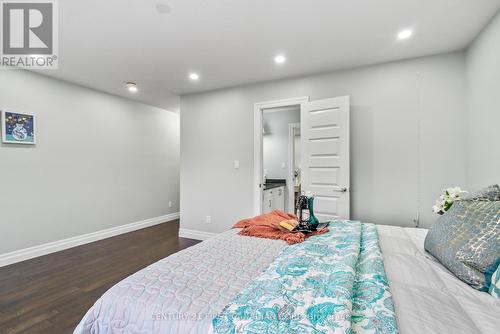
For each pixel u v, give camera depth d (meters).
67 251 3.41
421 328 0.77
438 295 0.98
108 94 4.11
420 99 2.70
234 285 1.04
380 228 1.98
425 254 1.42
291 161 5.19
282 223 1.89
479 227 1.16
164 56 2.71
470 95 2.41
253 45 2.46
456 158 2.56
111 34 2.27
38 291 2.31
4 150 2.92
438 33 2.23
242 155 3.69
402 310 0.87
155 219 5.01
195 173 4.04
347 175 2.85
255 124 3.57
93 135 3.89
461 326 0.78
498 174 1.94
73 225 3.61
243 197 3.69
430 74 2.66
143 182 4.76
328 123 2.96
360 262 1.22
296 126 5.13
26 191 3.11
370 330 0.74
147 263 3.00
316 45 2.46
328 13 1.95
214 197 3.90
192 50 2.58
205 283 1.06
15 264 2.95
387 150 2.83
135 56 2.71
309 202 1.92
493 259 1.03
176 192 5.56
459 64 2.56
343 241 1.50
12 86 2.98
